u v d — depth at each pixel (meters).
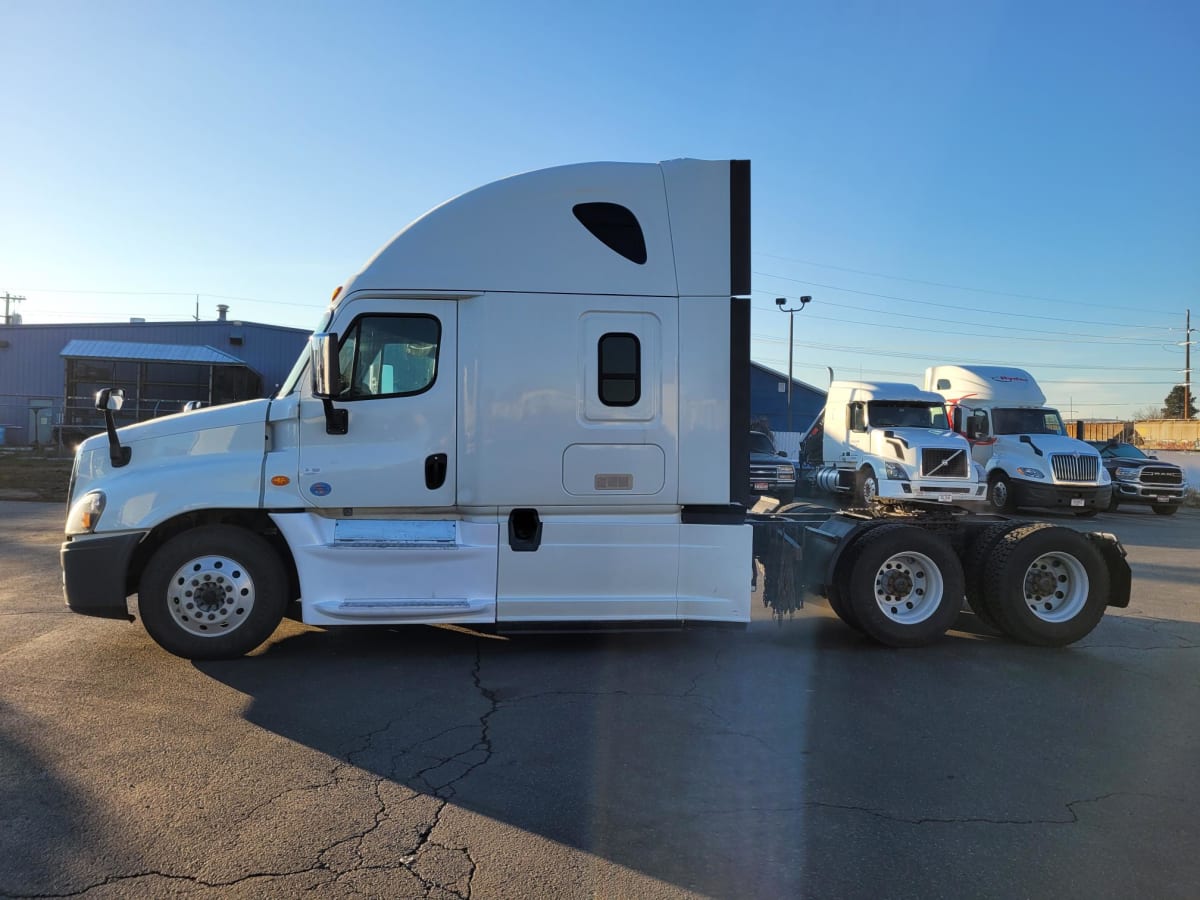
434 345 5.89
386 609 5.73
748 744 4.46
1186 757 4.40
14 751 4.13
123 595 5.61
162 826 3.39
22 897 2.87
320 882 3.01
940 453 15.85
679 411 5.99
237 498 5.67
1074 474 18.67
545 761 4.17
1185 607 8.63
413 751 4.25
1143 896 3.05
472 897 2.94
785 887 3.06
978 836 3.49
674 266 6.00
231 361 37.34
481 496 5.86
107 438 5.75
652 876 3.11
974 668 6.07
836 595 6.70
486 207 5.93
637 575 5.99
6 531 12.59
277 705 4.91
